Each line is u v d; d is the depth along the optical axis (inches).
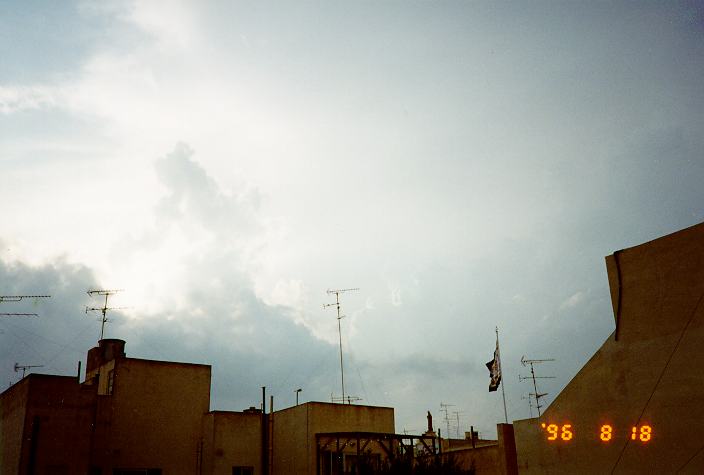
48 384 1020.5
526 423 926.4
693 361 685.3
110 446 1124.5
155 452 1171.9
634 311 768.3
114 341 1333.7
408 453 887.7
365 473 922.1
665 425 702.5
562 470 842.2
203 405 1262.3
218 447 1192.2
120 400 1163.9
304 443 1144.8
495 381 1245.1
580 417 826.2
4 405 1154.0
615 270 803.4
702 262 699.4
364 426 1224.2
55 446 992.9
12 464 1005.2
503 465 986.7
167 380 1234.6
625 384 762.8
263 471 1225.4
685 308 707.4
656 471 703.1
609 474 763.4
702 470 653.3
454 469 851.4
